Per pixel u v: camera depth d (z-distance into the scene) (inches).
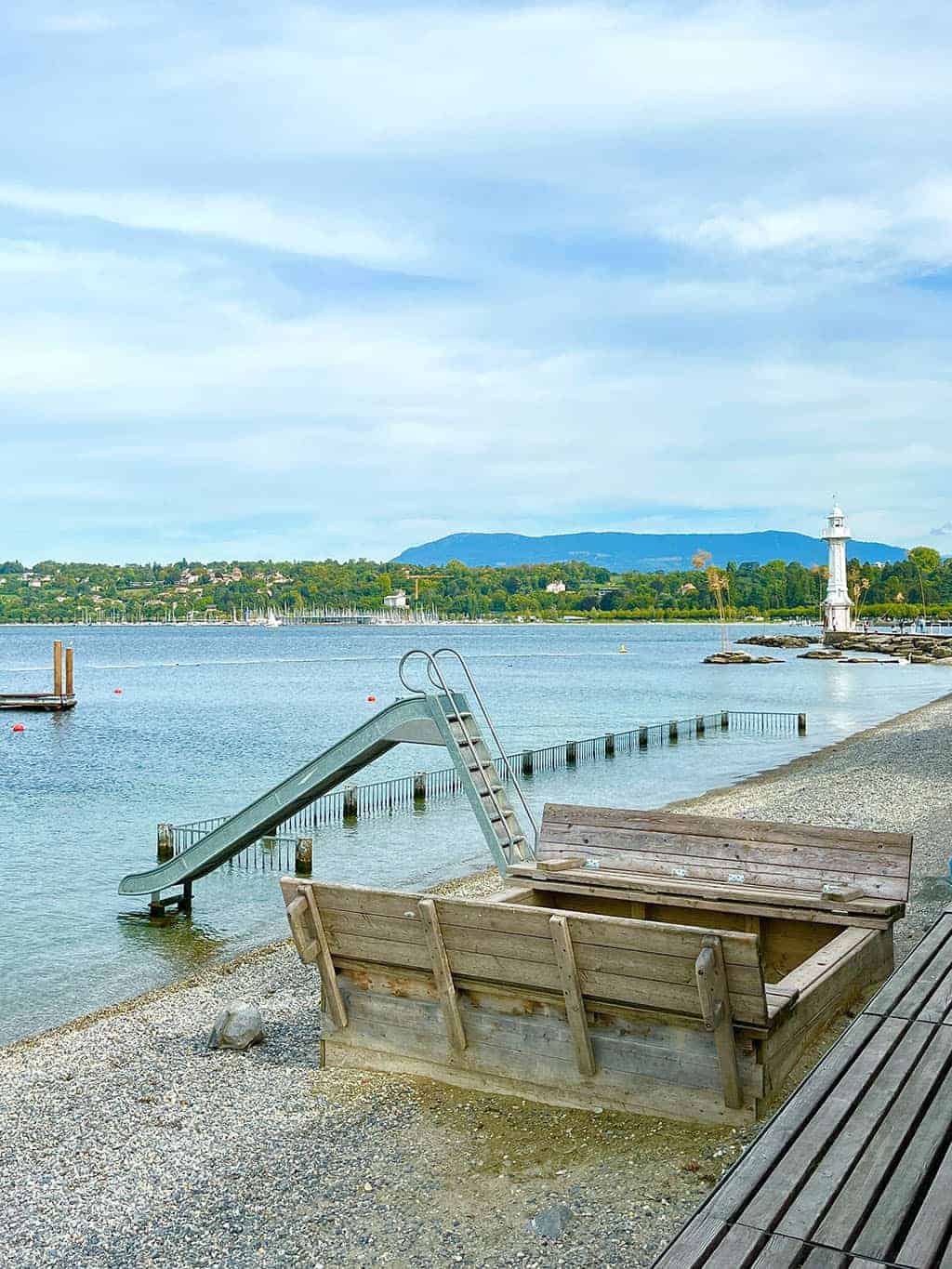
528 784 1343.5
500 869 442.6
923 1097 194.2
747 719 2261.3
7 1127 314.2
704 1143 254.7
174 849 948.0
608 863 392.5
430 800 1212.5
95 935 652.1
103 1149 290.0
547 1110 281.3
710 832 380.2
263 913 705.0
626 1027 272.7
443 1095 295.3
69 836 1034.1
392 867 845.8
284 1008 427.8
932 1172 167.2
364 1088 305.1
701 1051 262.4
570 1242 222.5
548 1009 283.3
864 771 1253.7
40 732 2155.5
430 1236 229.9
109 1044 399.5
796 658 5275.6
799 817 892.6
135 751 1808.6
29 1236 244.5
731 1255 146.6
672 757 1627.7
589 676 3986.2
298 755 1750.7
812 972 292.4
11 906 732.0
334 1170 261.3
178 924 679.1
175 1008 451.5
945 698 2790.4
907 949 418.6
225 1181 262.7
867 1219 154.7
